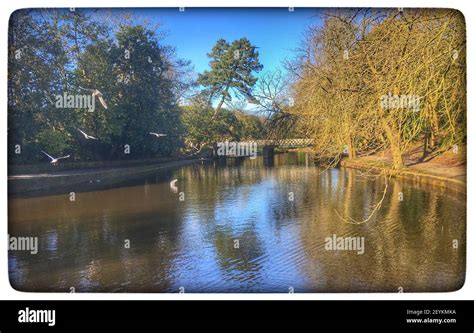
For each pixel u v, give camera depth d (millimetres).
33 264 5961
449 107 6270
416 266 5832
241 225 7164
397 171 8625
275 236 6660
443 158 7496
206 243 6461
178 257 6039
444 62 5867
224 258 6031
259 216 7566
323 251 6234
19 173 7914
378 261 5914
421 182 7938
